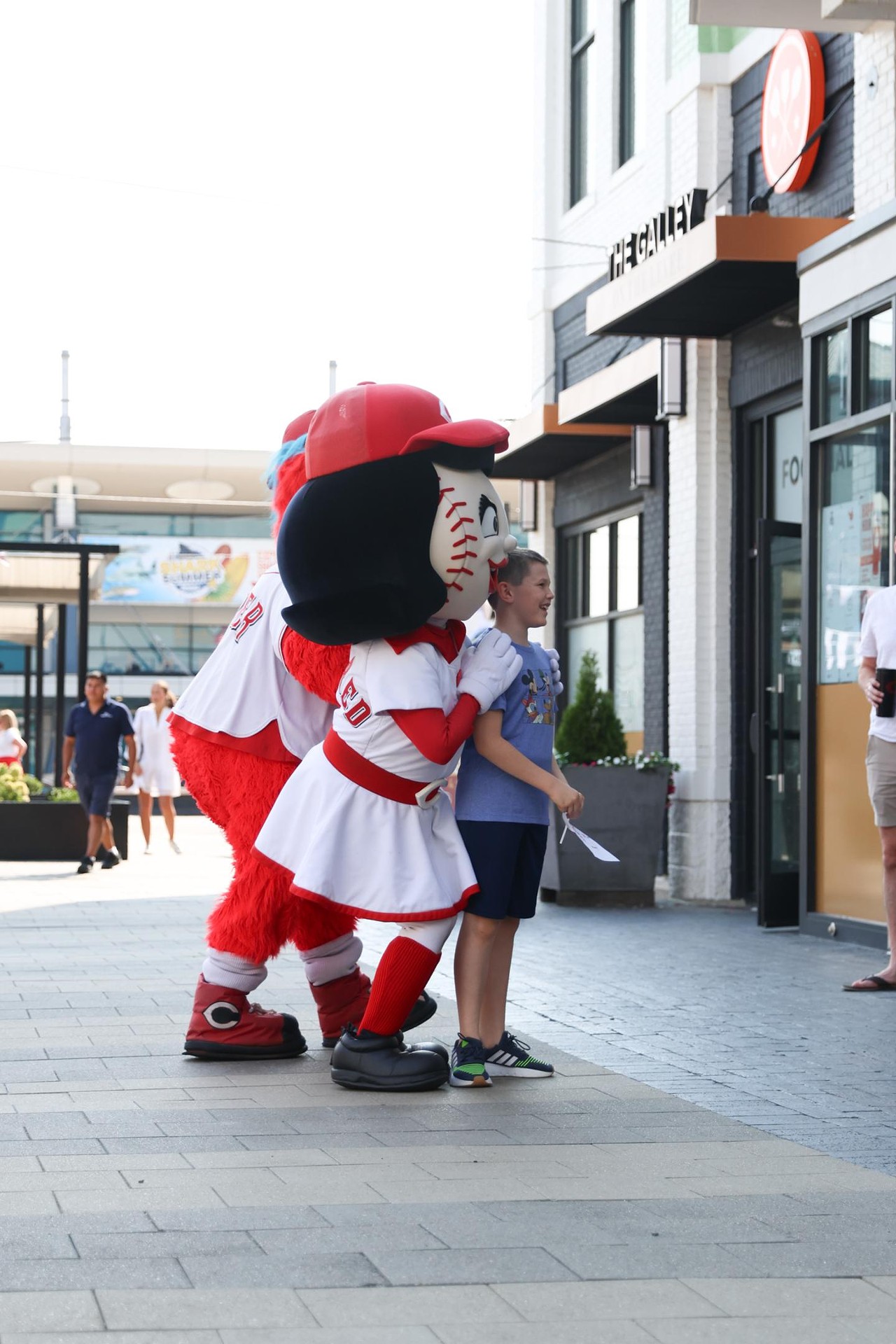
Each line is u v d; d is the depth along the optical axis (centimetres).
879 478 954
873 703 804
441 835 562
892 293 927
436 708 541
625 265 1255
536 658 574
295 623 556
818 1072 594
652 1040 660
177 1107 517
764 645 1094
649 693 1433
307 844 563
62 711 2105
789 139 1137
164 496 4184
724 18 1005
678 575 1288
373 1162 445
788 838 1092
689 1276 350
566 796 546
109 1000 731
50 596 2084
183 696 619
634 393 1337
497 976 577
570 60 1678
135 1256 355
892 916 803
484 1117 508
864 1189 425
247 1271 346
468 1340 309
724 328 1221
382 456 544
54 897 1279
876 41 994
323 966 625
